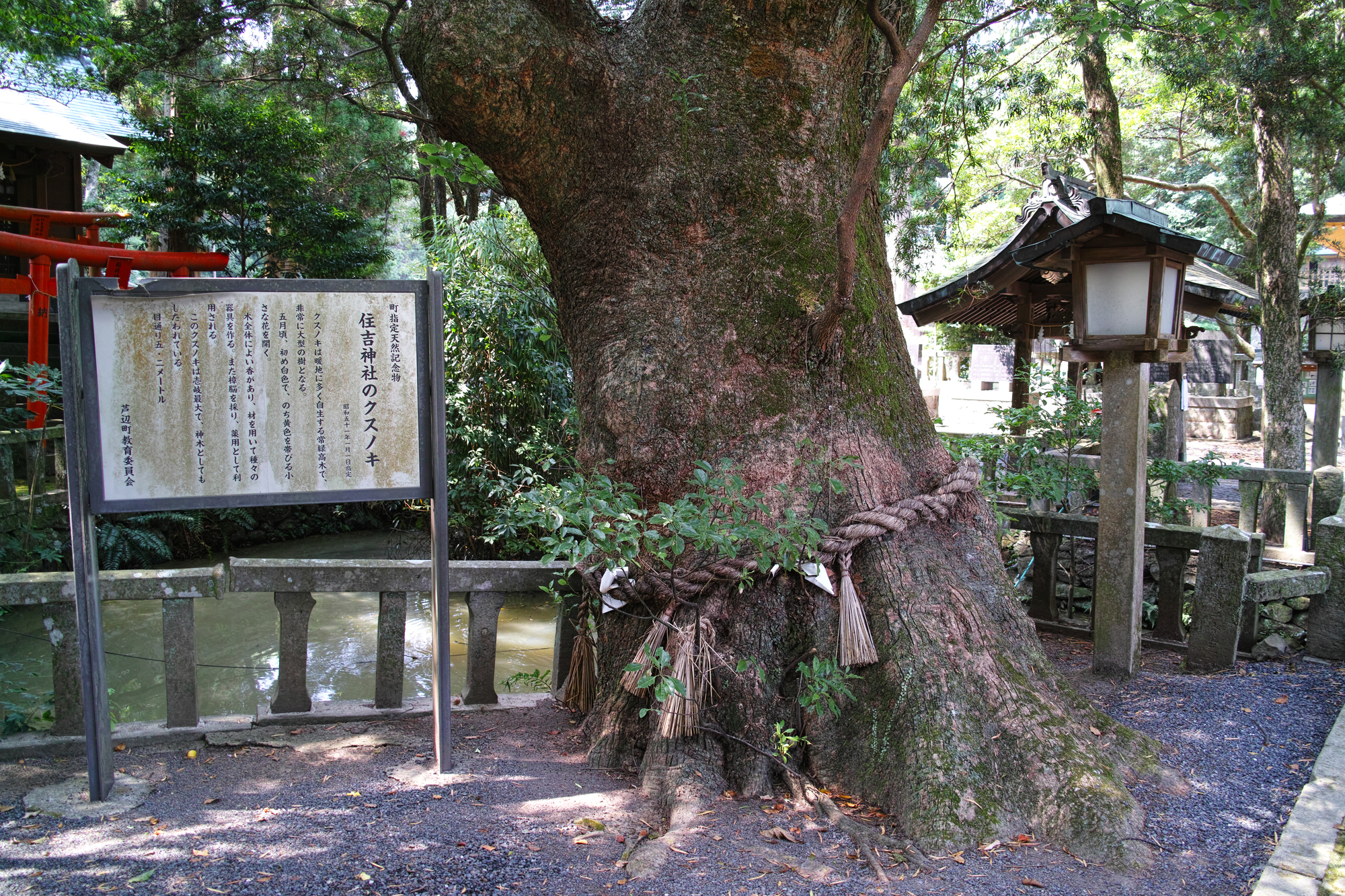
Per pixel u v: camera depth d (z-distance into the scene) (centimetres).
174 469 330
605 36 391
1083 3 662
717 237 382
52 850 292
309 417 343
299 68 1330
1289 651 521
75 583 322
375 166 1634
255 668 696
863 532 362
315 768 365
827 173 394
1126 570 462
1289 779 354
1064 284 786
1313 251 1276
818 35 380
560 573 441
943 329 1669
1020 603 390
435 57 353
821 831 313
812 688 331
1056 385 666
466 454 980
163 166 1247
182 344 329
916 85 837
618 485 346
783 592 366
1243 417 1691
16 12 985
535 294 972
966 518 396
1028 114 998
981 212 1551
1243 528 709
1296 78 758
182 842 298
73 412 317
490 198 1371
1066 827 306
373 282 346
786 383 379
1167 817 321
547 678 617
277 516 1124
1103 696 445
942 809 308
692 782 337
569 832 311
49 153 1370
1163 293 431
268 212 1266
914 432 414
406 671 691
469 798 337
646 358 377
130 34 1146
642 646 366
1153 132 1556
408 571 422
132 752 379
